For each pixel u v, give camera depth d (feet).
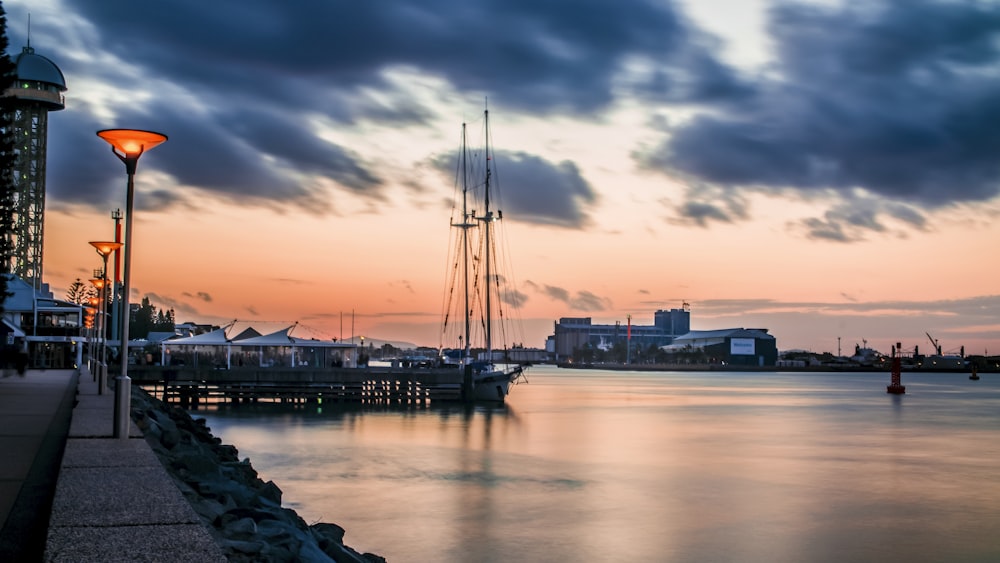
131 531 32.83
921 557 118.62
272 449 218.59
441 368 423.64
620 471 188.85
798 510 147.43
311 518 135.23
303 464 192.65
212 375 355.36
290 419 304.50
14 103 202.18
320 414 327.47
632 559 114.62
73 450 58.18
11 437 77.92
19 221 522.47
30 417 97.35
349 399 377.50
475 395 386.93
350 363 396.57
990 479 182.91
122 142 75.46
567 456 213.46
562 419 330.13
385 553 115.65
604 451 224.74
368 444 231.09
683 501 154.30
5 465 61.16
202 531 32.99
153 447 81.56
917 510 148.77
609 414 365.20
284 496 153.28
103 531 32.81
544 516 139.54
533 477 178.50
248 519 59.16
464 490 161.48
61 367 309.42
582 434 269.85
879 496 161.68
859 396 578.66
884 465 204.74
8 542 39.22
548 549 119.14
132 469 48.42
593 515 140.97
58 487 42.09
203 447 116.16
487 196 468.34
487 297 462.60
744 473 188.96
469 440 245.65
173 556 29.22
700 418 350.02
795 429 301.63
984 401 520.83
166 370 350.84
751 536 128.67
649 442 249.34
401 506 145.69
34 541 39.45
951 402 505.66
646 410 397.19
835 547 123.24
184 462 79.66
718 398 526.98
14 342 308.60
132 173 75.77
